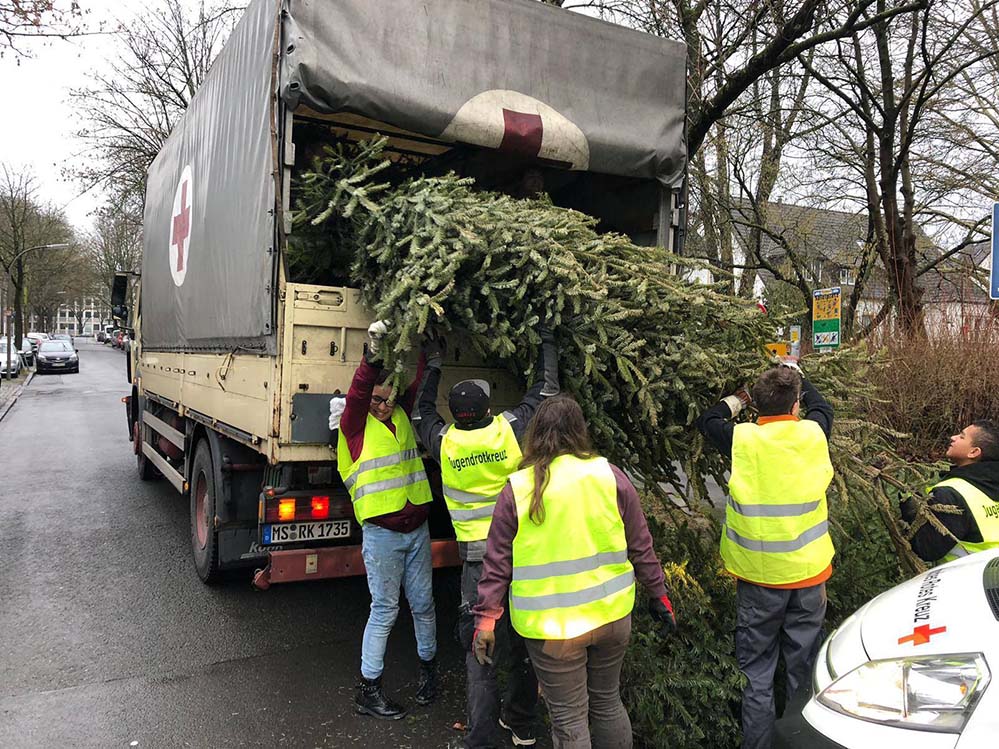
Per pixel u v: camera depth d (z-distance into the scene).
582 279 3.10
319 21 3.65
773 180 12.23
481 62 4.12
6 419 16.66
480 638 2.54
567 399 2.70
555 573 2.49
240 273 4.25
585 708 2.57
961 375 6.17
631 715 3.23
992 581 2.52
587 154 4.44
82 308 88.06
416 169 5.44
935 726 2.04
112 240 45.53
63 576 5.51
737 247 13.55
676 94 4.81
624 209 5.11
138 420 9.20
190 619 4.71
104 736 3.31
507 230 3.12
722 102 8.19
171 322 6.49
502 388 3.97
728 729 3.25
